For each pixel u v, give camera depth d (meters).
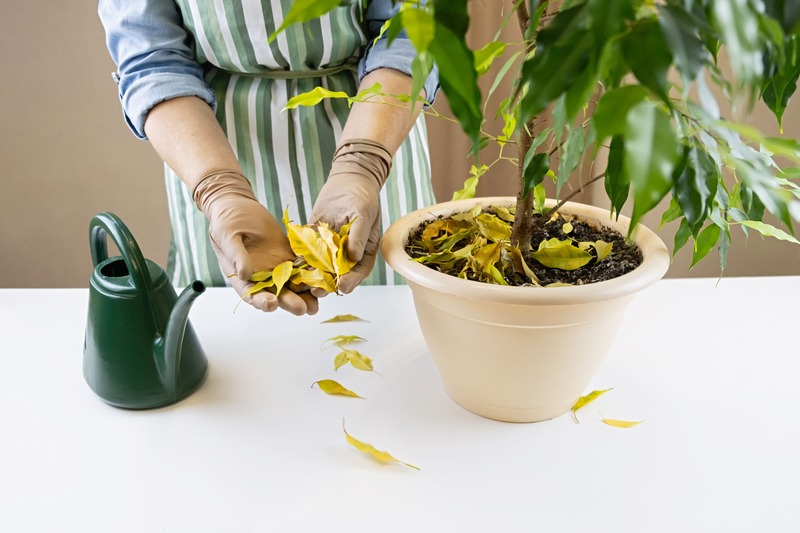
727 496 0.84
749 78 0.46
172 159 1.13
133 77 1.19
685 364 1.04
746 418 0.94
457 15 0.51
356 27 1.23
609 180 0.74
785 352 1.07
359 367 1.02
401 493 0.85
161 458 0.89
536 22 0.65
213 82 1.30
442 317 0.89
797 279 1.26
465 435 0.92
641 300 1.19
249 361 1.05
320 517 0.82
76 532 0.81
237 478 0.87
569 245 0.92
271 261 1.01
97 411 0.97
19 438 0.92
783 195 0.58
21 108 1.88
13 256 2.09
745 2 0.47
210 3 1.16
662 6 0.53
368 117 1.13
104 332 0.94
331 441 0.92
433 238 0.97
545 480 0.86
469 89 0.52
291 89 1.28
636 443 0.91
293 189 1.32
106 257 1.04
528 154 0.87
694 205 0.71
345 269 0.93
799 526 0.80
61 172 1.97
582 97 0.51
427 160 1.46
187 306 0.89
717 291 1.22
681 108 0.70
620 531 0.80
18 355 1.07
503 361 0.88
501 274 0.90
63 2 1.75
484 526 0.81
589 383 1.01
